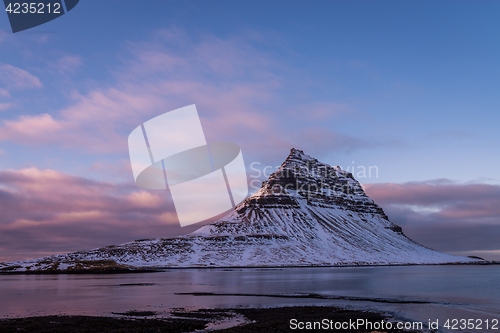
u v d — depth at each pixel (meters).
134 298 59.66
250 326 37.97
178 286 83.25
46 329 36.19
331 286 82.19
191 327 37.44
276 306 51.19
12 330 35.75
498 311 48.31
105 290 73.94
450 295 65.25
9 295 64.31
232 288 77.38
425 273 154.00
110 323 39.06
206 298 59.88
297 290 73.00
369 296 63.19
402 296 63.50
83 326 37.56
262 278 112.75
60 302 54.81
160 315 43.97
